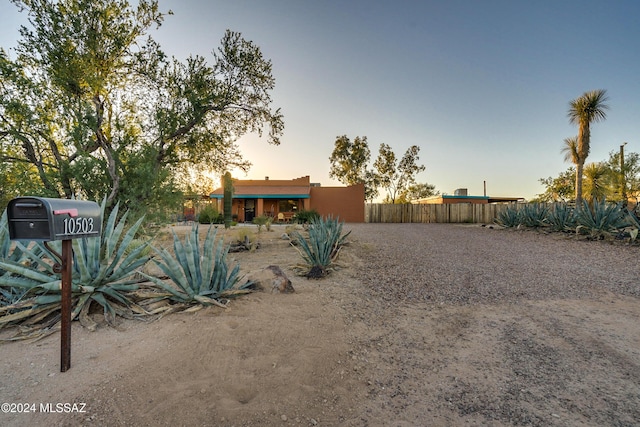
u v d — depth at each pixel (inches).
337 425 95.3
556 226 523.8
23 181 371.9
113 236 194.4
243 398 102.7
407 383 120.2
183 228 649.6
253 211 1106.7
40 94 383.2
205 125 518.9
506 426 97.7
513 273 288.8
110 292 158.1
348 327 163.8
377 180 1686.8
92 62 405.4
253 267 282.4
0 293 163.2
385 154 1670.8
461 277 275.0
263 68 536.1
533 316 190.9
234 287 196.2
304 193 1061.8
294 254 358.6
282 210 1111.6
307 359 125.9
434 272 289.4
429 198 1418.6
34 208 101.5
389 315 188.1
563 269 302.2
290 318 160.2
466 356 142.2
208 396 99.7
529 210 593.6
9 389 96.8
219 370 113.3
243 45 516.1
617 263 320.8
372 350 143.6
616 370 131.3
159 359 115.8
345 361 131.1
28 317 145.6
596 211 468.4
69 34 392.5
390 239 479.2
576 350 148.3
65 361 106.6
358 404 106.0
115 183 385.1
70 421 85.8
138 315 153.7
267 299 183.2
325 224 381.7
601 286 250.1
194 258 185.2
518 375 127.3
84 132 380.8
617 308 203.5
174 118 464.1
